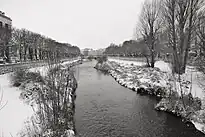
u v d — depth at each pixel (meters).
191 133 11.95
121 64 48.72
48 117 9.41
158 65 35.66
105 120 14.42
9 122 10.53
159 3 28.92
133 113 15.81
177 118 14.37
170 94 16.50
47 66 10.91
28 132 8.95
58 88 9.74
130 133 12.33
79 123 13.84
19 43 44.22
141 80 25.39
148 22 30.95
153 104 18.11
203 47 13.69
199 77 17.52
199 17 18.70
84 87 26.08
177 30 22.52
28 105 13.23
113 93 22.50
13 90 17.00
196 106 13.97
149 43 31.98
